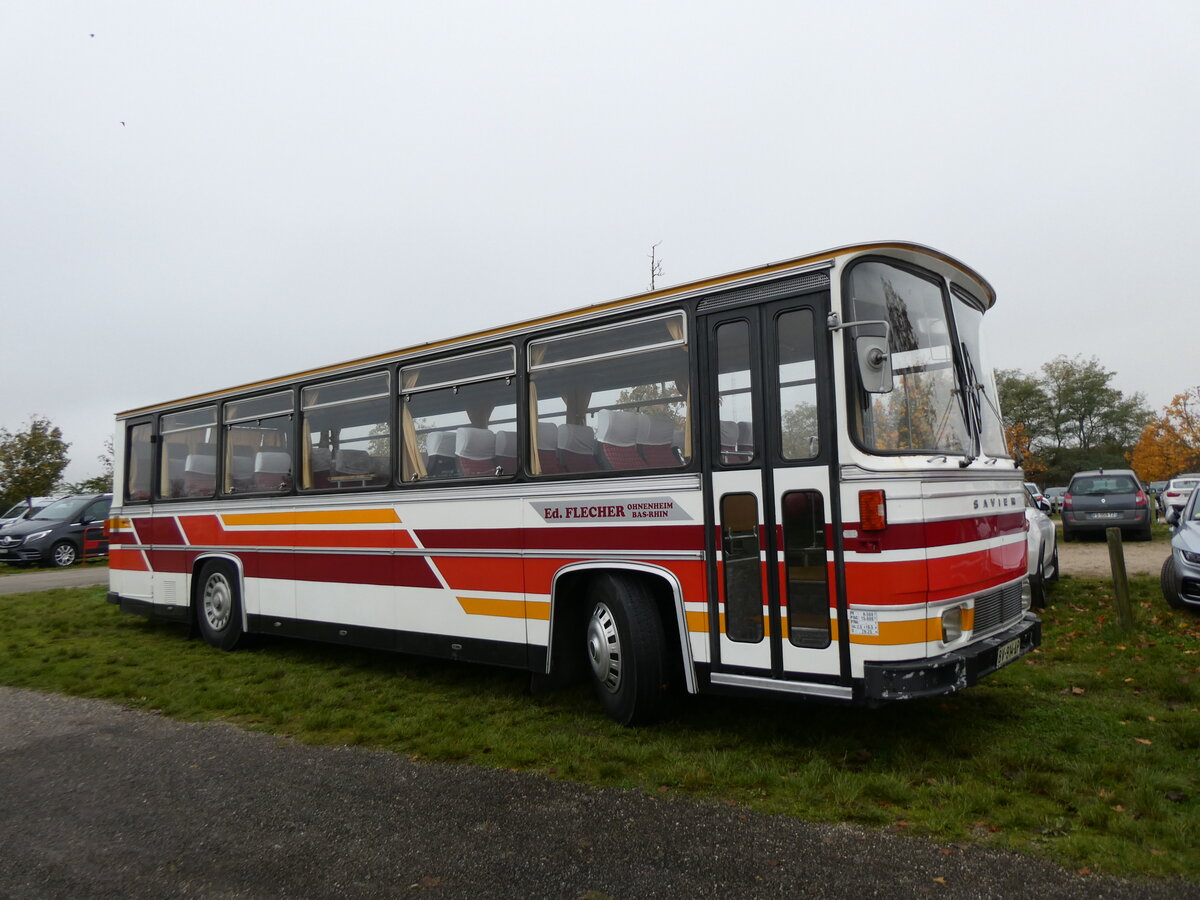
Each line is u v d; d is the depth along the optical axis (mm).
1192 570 8992
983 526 5398
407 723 6137
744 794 4559
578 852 3926
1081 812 4109
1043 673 6785
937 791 4484
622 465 6004
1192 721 5438
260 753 5668
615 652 5973
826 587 4965
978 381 6074
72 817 4641
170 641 10047
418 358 7512
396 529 7555
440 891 3605
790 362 5199
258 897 3629
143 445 10844
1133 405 65438
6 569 21844
